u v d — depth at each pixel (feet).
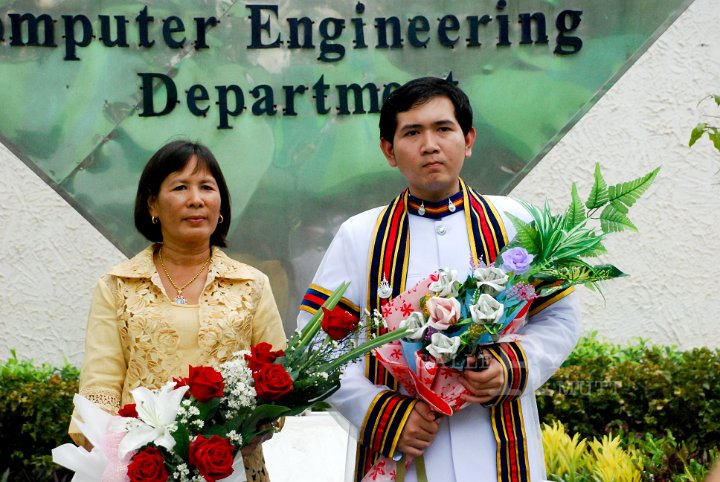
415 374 9.52
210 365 11.23
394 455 9.76
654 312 19.39
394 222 10.64
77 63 18.90
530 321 10.39
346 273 10.64
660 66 19.36
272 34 19.02
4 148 18.92
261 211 19.19
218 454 8.32
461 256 10.33
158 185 11.60
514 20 19.24
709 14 19.38
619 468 14.32
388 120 10.42
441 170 10.12
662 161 19.39
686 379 17.33
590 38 19.31
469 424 9.90
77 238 19.02
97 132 18.98
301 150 19.16
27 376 18.13
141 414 8.55
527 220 10.55
